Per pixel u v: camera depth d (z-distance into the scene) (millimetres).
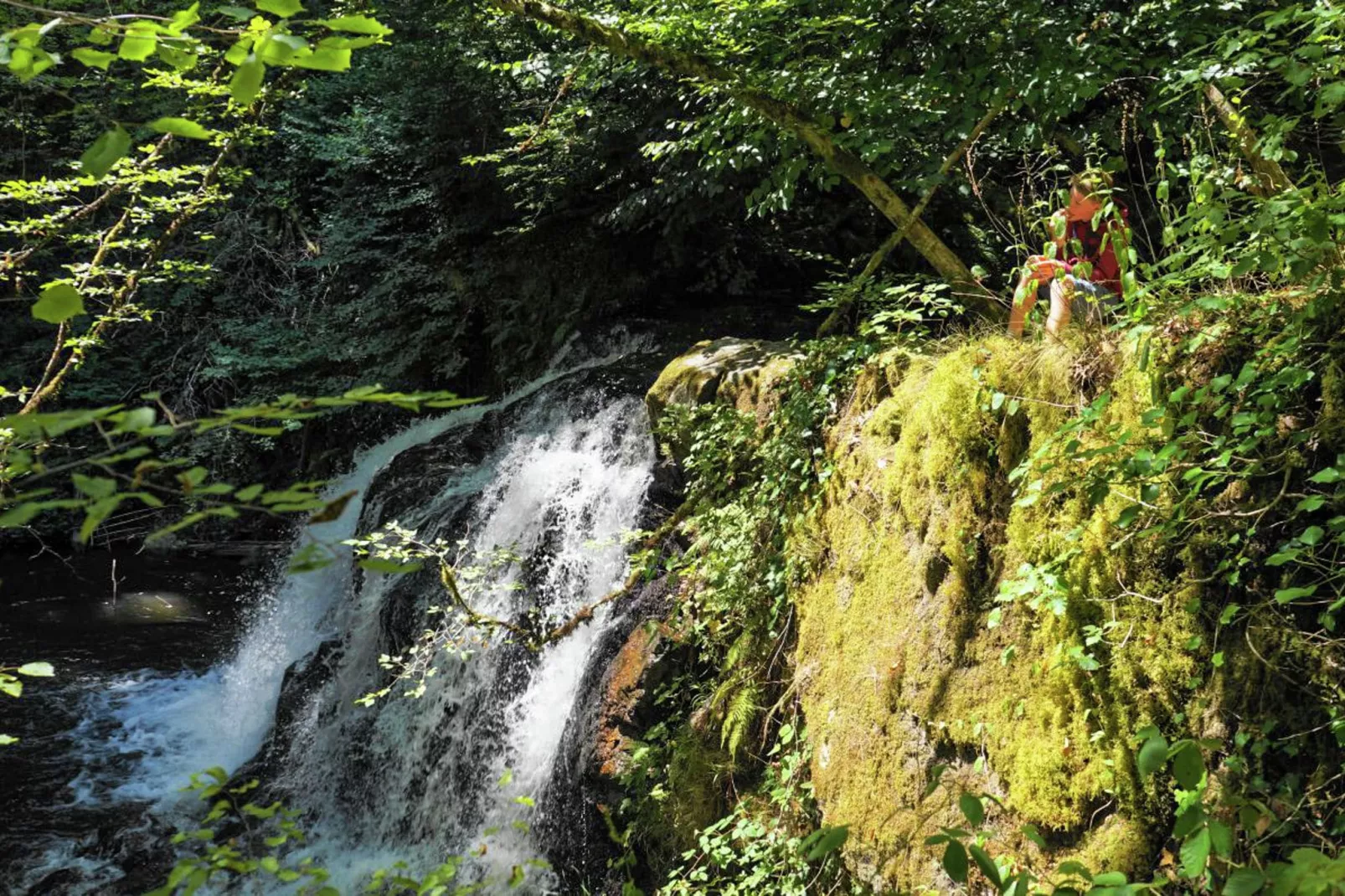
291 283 13805
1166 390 2941
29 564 12055
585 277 10672
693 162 8961
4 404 11820
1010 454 3533
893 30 5078
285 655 9102
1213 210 2742
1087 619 3076
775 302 9836
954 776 3496
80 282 4582
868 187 5000
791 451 4781
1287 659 2529
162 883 6320
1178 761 1655
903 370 4391
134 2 7926
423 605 7176
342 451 12234
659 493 5992
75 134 9750
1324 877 1317
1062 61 4613
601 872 5027
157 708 8977
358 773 7008
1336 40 2990
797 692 4445
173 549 12375
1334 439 2543
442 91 11000
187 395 13180
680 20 5094
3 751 8078
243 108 4820
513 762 6117
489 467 8258
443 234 11789
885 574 4051
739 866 4406
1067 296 3457
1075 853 2994
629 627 5512
